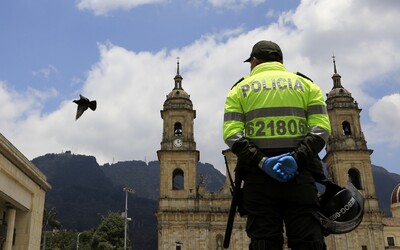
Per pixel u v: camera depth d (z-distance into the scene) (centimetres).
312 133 482
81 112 1198
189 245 6675
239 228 6794
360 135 7138
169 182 6944
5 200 3138
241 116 505
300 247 458
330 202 488
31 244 3462
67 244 10800
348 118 7275
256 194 470
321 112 501
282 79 511
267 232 462
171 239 6700
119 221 9494
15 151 3044
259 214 466
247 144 476
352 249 6625
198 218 6794
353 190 495
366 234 6700
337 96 7338
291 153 470
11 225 3256
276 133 484
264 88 504
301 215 462
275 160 449
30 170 3341
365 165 6994
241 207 496
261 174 469
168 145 7075
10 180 3077
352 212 477
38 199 3634
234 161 6191
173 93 7412
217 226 6856
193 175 6981
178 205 6850
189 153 7038
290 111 492
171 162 7038
